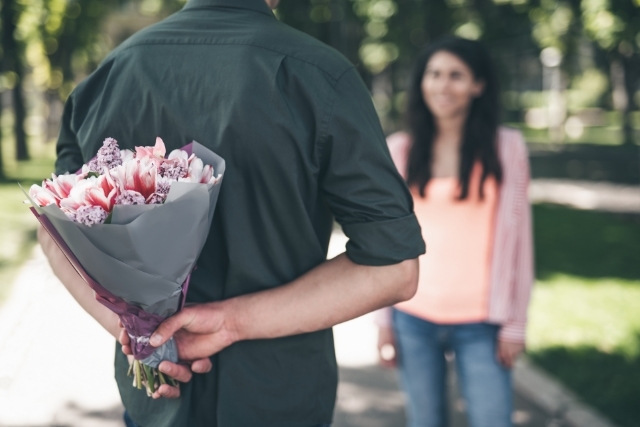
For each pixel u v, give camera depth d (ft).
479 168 8.64
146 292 4.20
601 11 45.91
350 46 51.90
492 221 8.64
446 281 8.61
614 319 19.11
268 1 4.91
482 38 47.83
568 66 86.74
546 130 118.32
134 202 3.95
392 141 9.55
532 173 60.70
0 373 15.42
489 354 8.56
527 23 50.47
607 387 14.48
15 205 40.32
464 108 8.91
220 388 4.66
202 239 4.26
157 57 4.77
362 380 15.93
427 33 48.34
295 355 4.75
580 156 76.38
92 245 3.95
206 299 4.73
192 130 4.55
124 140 4.85
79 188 3.97
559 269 25.71
